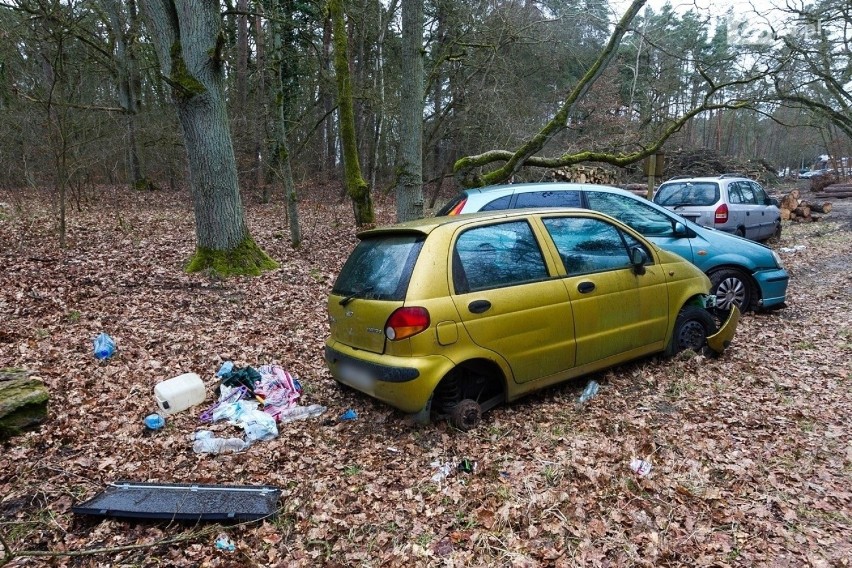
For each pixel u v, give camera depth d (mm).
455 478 3553
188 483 3510
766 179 29016
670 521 3066
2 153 13836
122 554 2873
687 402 4551
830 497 3252
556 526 3029
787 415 4301
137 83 21359
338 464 3770
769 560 2746
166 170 23688
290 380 4871
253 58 20469
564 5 14172
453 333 3850
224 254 9188
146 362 5508
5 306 6742
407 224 4340
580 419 4297
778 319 6953
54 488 3418
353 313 4152
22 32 12211
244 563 2832
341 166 26641
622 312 4746
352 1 17297
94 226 13203
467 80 16062
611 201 7012
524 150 9125
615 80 20625
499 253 4234
